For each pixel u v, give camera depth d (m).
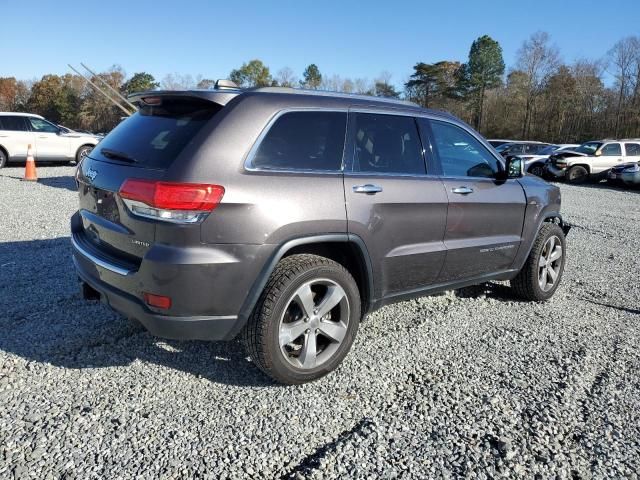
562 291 5.41
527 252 4.67
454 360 3.63
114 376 3.22
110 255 3.10
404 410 2.97
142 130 3.23
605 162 20.86
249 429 2.73
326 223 3.09
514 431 2.79
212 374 3.30
